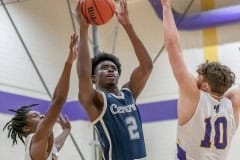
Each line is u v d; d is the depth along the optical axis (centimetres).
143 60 400
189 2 1045
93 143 890
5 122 873
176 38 306
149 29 1059
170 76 1009
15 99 902
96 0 398
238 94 329
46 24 1011
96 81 395
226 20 966
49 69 991
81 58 364
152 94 1013
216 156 304
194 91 296
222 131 303
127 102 374
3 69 896
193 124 296
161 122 990
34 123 434
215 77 304
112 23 1105
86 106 362
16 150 875
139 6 1083
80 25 378
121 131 356
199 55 997
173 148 960
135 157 354
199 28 995
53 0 1043
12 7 948
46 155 405
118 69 409
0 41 905
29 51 958
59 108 379
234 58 966
